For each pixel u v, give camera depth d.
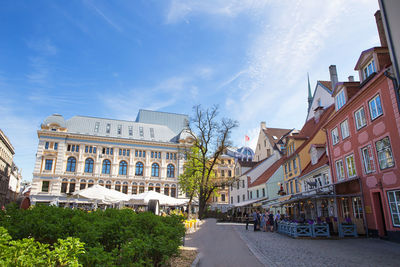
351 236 18.88
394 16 8.78
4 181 68.31
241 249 13.69
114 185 66.69
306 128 39.44
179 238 9.55
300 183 33.44
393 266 9.97
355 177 20.00
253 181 54.94
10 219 8.12
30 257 4.18
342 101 23.02
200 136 40.06
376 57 18.78
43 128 65.19
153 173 70.69
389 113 16.62
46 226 7.06
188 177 44.91
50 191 61.66
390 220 16.62
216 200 75.00
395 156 16.20
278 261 11.08
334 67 36.59
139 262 5.75
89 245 6.26
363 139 19.52
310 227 19.55
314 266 10.16
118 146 68.75
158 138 74.44
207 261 10.63
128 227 7.85
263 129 63.91
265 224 28.08
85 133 68.06
